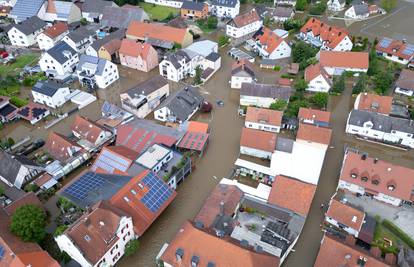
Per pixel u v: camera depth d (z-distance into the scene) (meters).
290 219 68.25
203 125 91.81
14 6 151.25
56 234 61.16
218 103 105.88
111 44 125.12
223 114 101.62
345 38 127.19
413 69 121.38
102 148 83.12
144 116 100.88
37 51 134.62
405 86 107.38
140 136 87.88
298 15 162.88
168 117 96.00
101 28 146.00
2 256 56.91
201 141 87.56
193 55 120.00
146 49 119.56
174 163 80.50
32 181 77.38
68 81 115.62
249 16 142.50
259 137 84.62
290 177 75.44
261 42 129.12
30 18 139.88
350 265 57.53
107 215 60.75
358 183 74.44
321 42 132.50
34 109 98.81
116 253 62.47
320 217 72.19
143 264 64.19
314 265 59.72
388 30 147.62
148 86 102.75
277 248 61.34
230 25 140.12
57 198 76.06
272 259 56.81
